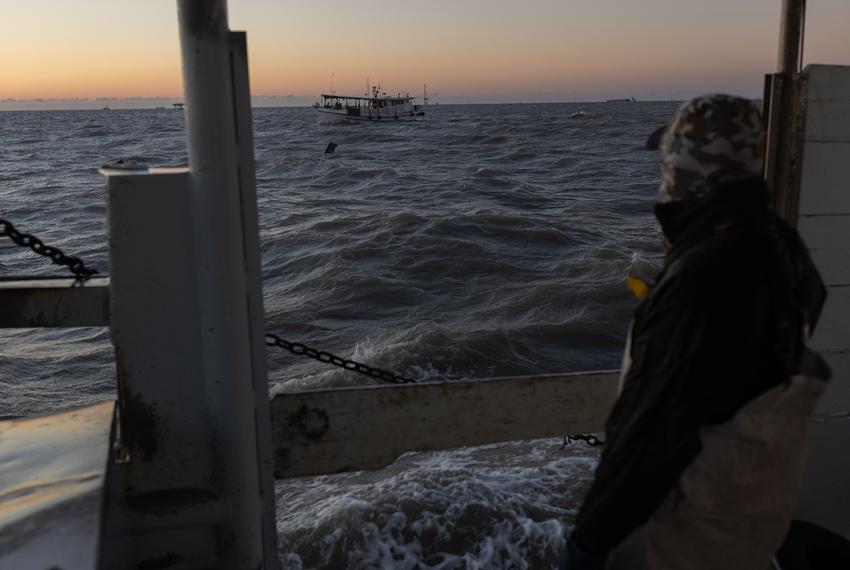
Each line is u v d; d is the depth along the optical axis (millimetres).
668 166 1496
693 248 1397
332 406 2492
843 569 2551
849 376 2811
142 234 1936
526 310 12547
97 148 71125
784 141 2584
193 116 1884
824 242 2668
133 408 2020
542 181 34469
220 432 2049
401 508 4293
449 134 83625
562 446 5207
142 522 2027
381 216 21234
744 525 1439
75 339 11484
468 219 19703
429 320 12273
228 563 2143
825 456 2879
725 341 1311
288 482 5199
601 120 119562
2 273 15844
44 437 2125
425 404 2541
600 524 1428
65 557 1547
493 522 4164
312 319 12625
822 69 2533
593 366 10344
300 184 35781
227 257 1960
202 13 1820
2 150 69562
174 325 1989
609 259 15922
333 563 3998
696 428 1328
